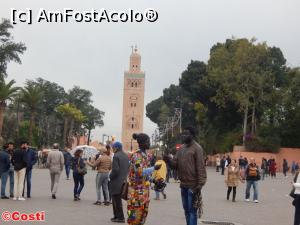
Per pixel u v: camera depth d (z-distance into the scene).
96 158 22.30
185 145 12.48
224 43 88.50
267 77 75.88
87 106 144.50
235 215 19.58
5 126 99.62
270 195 31.53
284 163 61.12
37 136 106.12
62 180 38.28
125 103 171.38
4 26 81.44
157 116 157.75
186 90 99.12
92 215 17.17
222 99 78.69
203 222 16.92
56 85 138.88
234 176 26.00
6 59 81.62
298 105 77.75
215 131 90.75
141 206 11.95
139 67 172.88
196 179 12.23
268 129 78.44
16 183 21.22
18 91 81.44
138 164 12.02
